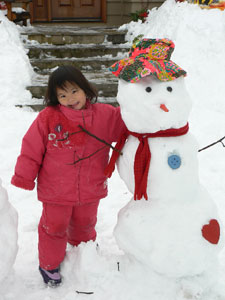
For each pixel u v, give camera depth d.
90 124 1.99
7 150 3.91
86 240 2.36
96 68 6.30
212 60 5.23
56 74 1.89
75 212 2.22
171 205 1.89
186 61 5.30
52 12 8.25
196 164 1.91
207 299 2.03
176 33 5.59
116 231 2.03
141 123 1.79
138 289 2.00
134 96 1.76
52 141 1.96
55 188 2.05
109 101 5.22
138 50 1.91
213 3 5.65
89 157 2.03
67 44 6.79
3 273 1.85
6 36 5.87
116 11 8.29
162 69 1.77
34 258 2.44
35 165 2.00
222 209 2.99
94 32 7.03
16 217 2.00
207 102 4.93
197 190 1.96
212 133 4.28
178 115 1.79
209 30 5.43
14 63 5.44
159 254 1.85
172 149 1.83
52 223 2.11
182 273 1.88
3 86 5.12
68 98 1.91
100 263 2.12
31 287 2.18
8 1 6.88
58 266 2.19
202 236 1.86
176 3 6.27
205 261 1.88
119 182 3.50
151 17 7.11
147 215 1.91
